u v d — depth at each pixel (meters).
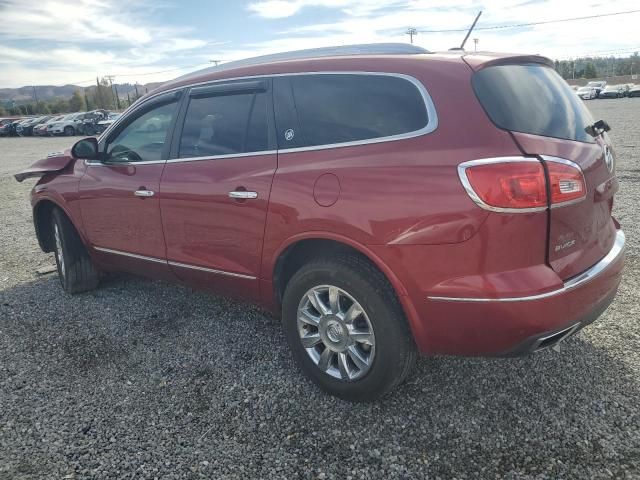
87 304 4.67
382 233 2.66
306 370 3.20
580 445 2.63
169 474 2.55
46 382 3.40
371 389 2.90
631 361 3.32
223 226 3.42
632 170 9.95
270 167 3.17
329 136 3.00
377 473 2.51
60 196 4.66
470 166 2.46
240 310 4.43
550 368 3.31
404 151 2.69
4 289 5.16
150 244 4.00
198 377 3.40
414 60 2.85
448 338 2.65
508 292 2.44
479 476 2.47
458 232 2.48
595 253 2.86
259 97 3.36
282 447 2.71
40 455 2.70
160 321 4.27
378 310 2.77
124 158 4.21
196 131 3.68
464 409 2.96
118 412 3.05
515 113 2.59
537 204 2.42
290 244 3.06
